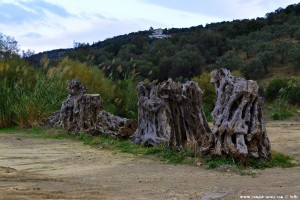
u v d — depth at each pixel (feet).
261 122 34.42
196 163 34.04
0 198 23.09
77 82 60.70
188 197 23.11
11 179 29.25
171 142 39.29
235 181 27.37
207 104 99.09
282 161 34.50
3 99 69.87
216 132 33.71
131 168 33.30
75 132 55.72
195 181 27.73
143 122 46.01
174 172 31.27
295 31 211.82
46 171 32.63
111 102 84.43
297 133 58.18
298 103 119.75
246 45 204.44
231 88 34.47
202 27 264.93
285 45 191.42
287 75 173.47
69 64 84.17
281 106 103.30
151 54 185.37
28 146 46.78
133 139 47.34
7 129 66.39
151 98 45.78
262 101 34.81
